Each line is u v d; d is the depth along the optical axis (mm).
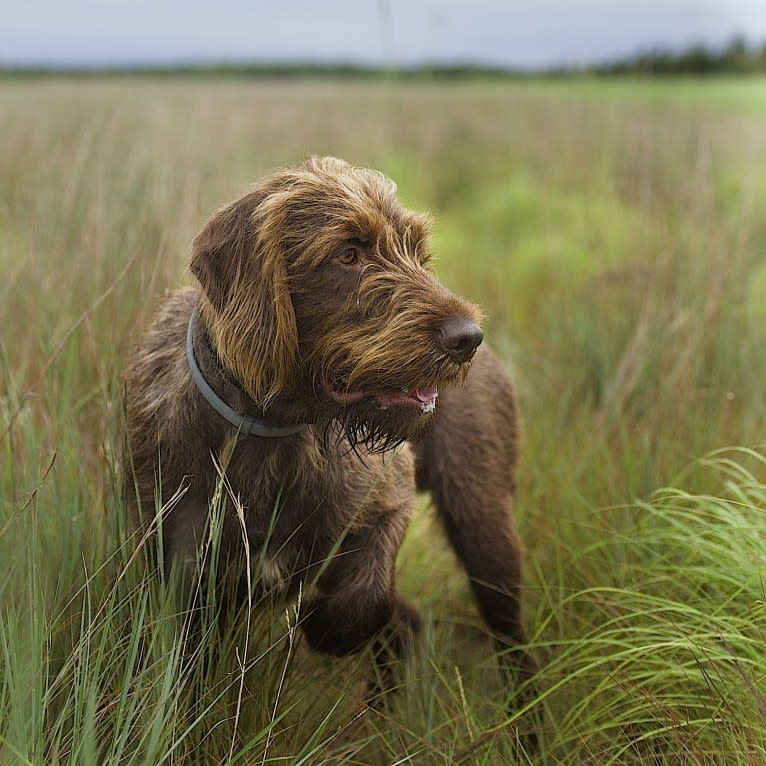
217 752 2629
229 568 2812
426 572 4074
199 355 2730
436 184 14234
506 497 3660
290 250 2652
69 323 3961
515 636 3582
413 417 2676
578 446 4406
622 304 5363
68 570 2934
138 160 5965
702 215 5512
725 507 3338
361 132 15742
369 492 2910
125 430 2924
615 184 7426
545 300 6461
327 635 2973
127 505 2939
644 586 3434
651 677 3010
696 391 4547
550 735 3119
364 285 2609
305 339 2697
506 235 10891
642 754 2910
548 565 3869
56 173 5809
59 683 2484
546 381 5094
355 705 3100
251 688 2826
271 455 2773
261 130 13117
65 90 19609
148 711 2473
